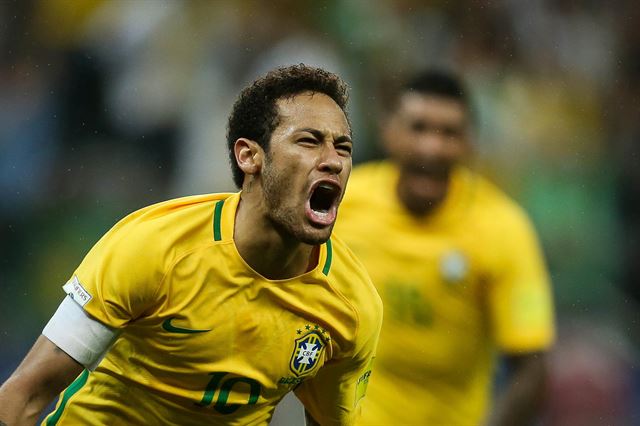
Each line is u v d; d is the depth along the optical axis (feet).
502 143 126.72
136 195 129.18
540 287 75.82
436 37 131.64
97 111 132.67
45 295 127.24
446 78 75.72
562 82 133.18
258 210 45.44
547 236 124.67
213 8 131.44
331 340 48.19
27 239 129.90
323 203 46.24
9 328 125.49
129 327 46.47
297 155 44.24
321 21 130.72
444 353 76.07
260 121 45.16
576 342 112.68
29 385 45.14
